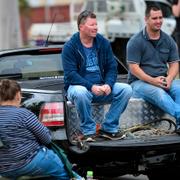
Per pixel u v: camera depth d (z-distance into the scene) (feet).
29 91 57.06
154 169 60.18
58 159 50.78
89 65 58.85
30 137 50.11
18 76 64.85
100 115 58.29
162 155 56.75
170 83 61.00
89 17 58.08
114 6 141.69
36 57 66.23
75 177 51.70
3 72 64.85
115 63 59.57
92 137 55.88
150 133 57.67
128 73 64.03
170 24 130.82
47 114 55.47
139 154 56.03
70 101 57.06
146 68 62.59
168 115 60.90
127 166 56.75
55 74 65.26
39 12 338.95
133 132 57.88
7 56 65.87
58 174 50.85
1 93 50.49
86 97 55.83
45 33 142.51
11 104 50.70
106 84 57.52
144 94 60.54
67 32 140.87
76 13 153.58
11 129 49.60
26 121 49.90
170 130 59.21
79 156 55.47
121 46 116.78
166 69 63.31
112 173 57.36
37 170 50.11
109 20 141.49
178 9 101.65
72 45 58.34
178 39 101.91
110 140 55.83
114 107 57.41
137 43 62.18
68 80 57.82
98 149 53.83
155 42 62.54
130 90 57.52
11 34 139.44
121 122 59.72
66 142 55.42
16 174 50.24
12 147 49.60
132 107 60.03
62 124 55.47
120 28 138.31
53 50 66.80
